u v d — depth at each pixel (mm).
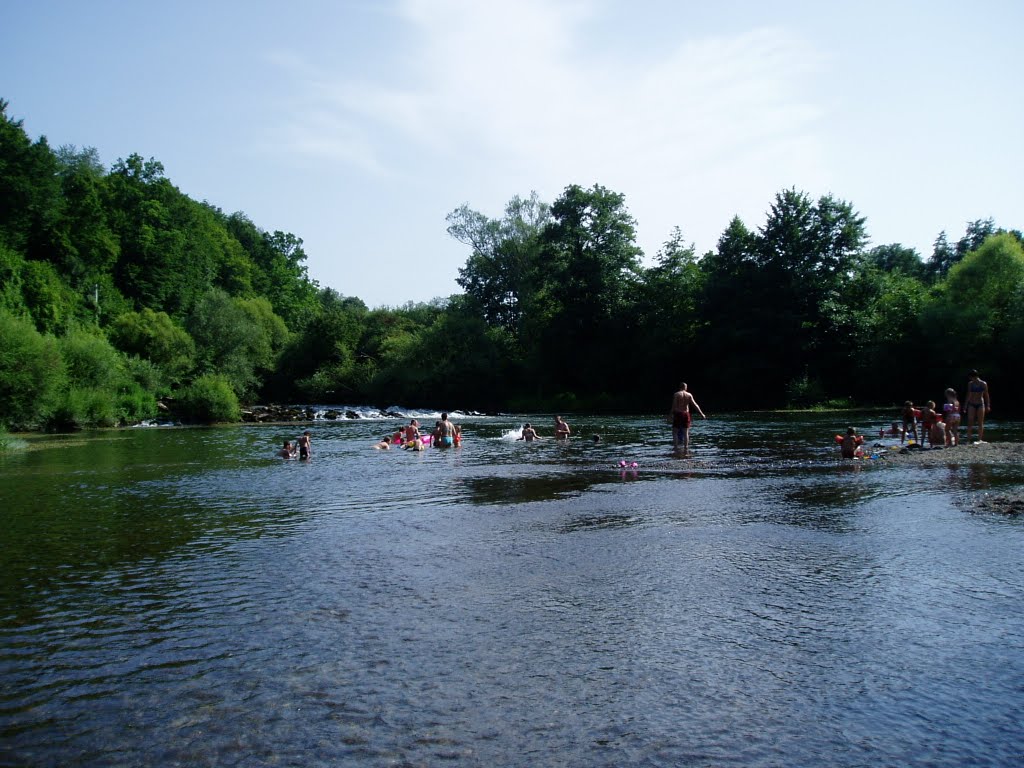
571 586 8398
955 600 7574
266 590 8492
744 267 63094
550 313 73875
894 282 63469
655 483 16500
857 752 4680
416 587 8477
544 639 6715
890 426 33906
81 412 43375
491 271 81438
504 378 72312
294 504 14750
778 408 57469
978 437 24203
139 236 85312
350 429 43125
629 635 6785
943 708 5258
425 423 49219
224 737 5023
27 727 5238
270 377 77250
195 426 47062
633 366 69750
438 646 6586
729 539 10594
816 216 60688
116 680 6023
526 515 12922
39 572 9477
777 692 5555
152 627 7277
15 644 6883
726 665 6062
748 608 7492
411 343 70562
